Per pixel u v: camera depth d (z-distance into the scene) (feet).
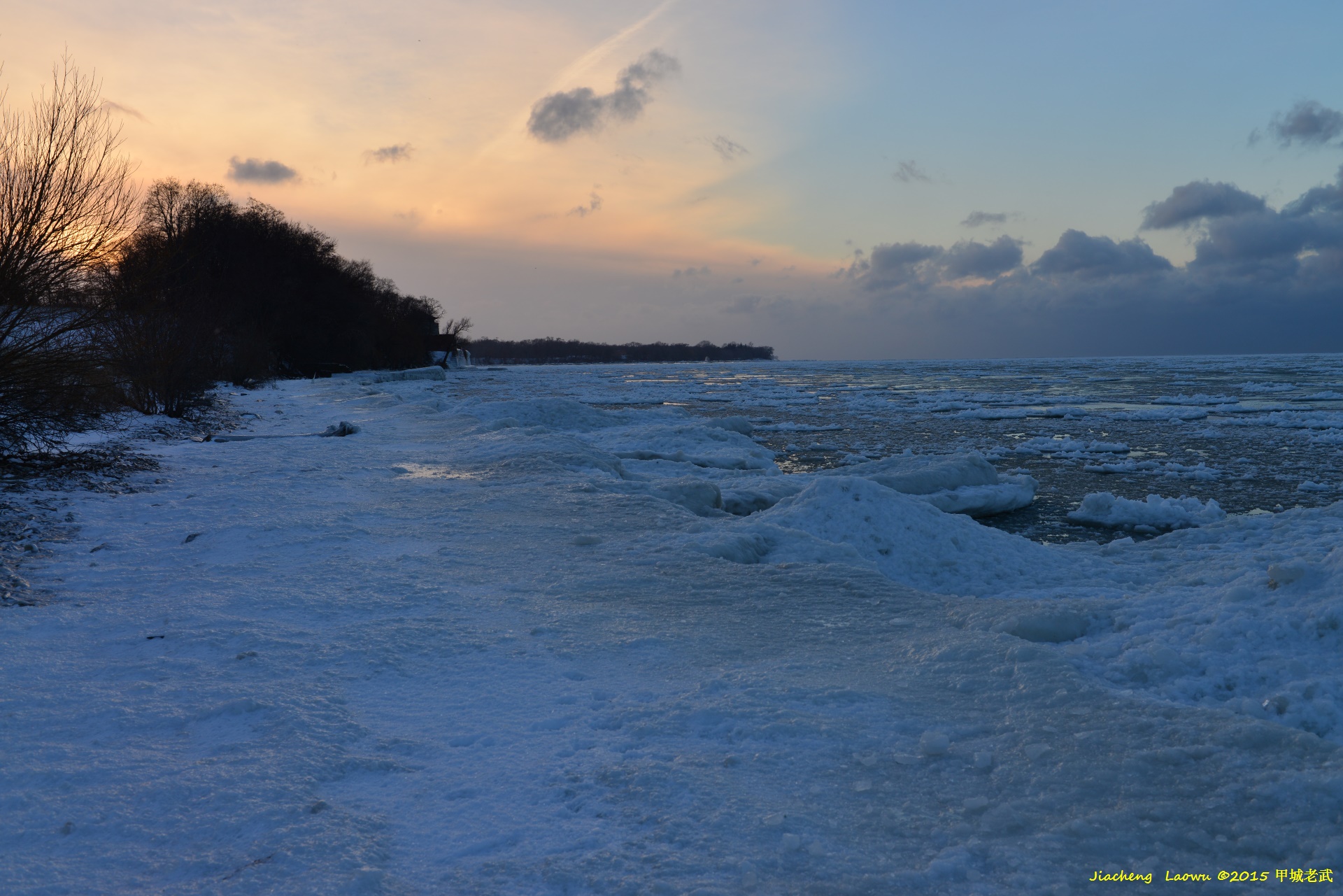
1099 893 8.07
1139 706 11.84
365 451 48.70
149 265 48.85
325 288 222.48
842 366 563.48
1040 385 219.20
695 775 10.52
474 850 9.15
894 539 28.30
